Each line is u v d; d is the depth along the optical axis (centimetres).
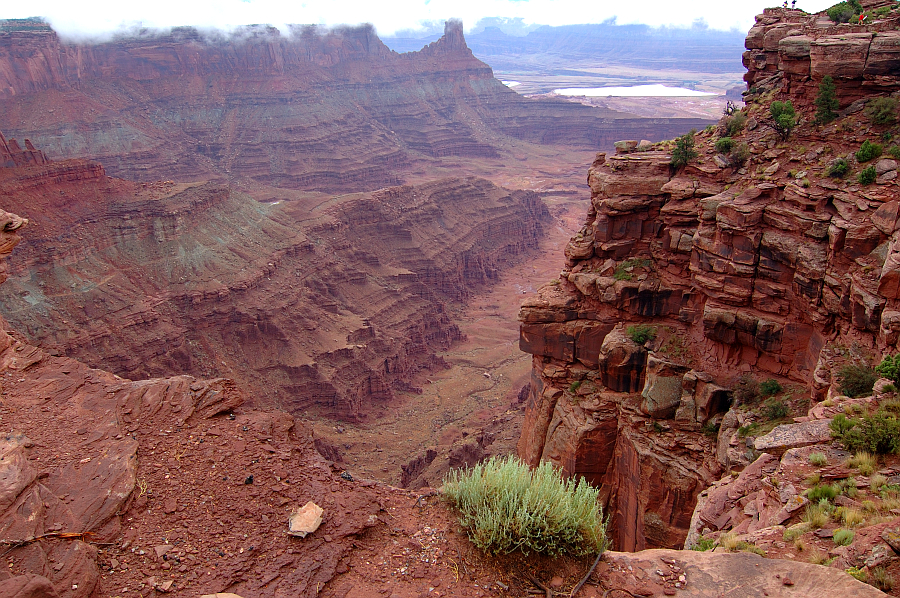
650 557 1300
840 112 3547
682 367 3597
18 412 1592
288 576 1189
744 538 1579
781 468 1877
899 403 2052
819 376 2897
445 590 1203
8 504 1230
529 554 1291
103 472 1376
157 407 1630
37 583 1043
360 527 1323
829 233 3062
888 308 2681
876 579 1243
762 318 3362
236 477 1423
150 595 1124
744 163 3653
